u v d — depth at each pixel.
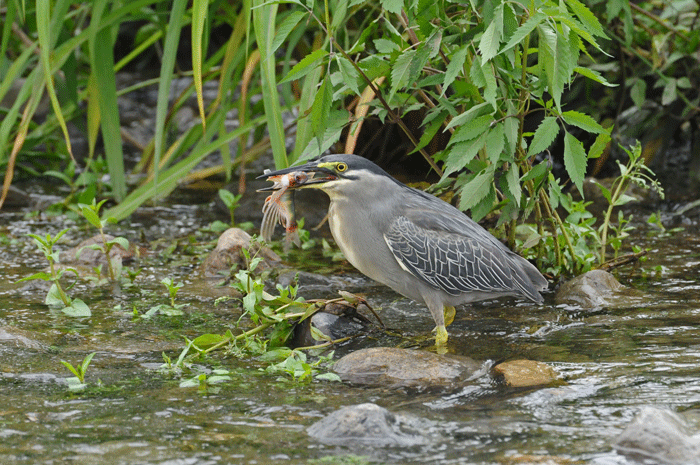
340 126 10.12
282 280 11.28
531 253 11.58
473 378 7.59
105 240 11.45
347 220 9.13
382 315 9.98
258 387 7.38
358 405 6.33
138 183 17.84
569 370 7.69
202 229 14.79
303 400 7.01
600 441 5.99
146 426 6.39
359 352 8.02
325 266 12.33
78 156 21.47
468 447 5.93
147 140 22.44
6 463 5.70
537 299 9.32
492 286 9.20
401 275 9.20
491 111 9.20
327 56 9.51
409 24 10.32
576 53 8.45
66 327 9.30
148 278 11.72
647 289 10.61
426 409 6.74
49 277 10.09
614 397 6.91
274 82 10.98
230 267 12.02
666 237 13.55
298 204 15.34
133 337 8.97
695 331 8.78
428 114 10.19
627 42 13.73
